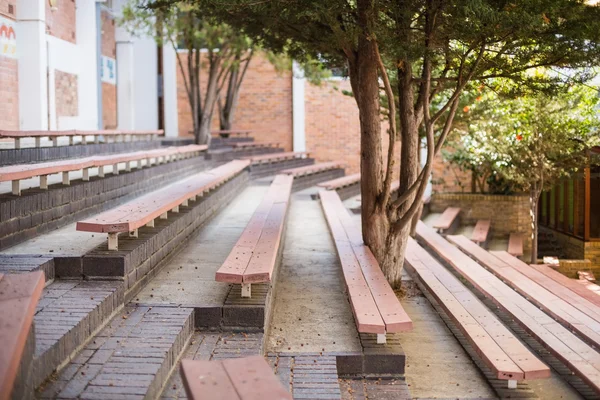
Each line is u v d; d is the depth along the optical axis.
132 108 24.09
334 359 6.22
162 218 8.99
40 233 7.94
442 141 9.10
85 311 5.53
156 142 19.64
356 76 9.59
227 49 20.39
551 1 7.48
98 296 5.98
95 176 10.70
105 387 4.57
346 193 20.31
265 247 7.80
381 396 5.97
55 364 4.79
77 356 5.15
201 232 10.91
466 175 21.80
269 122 25.75
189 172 16.84
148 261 7.45
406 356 7.40
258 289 7.07
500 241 18.23
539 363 6.44
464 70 9.00
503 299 9.27
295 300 8.16
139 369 4.89
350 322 7.32
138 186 12.17
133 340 5.51
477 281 10.22
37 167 8.02
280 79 25.58
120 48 23.86
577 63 8.23
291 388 5.51
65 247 7.13
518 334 8.87
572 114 13.90
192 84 20.05
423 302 9.36
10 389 3.21
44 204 8.05
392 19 8.73
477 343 6.97
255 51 19.81
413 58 8.05
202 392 3.26
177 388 5.10
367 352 6.38
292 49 11.19
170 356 5.36
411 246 12.09
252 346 6.03
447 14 8.07
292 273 9.45
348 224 12.13
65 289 6.21
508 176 14.77
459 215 19.08
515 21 7.41
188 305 6.49
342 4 8.09
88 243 7.39
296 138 25.39
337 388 5.52
